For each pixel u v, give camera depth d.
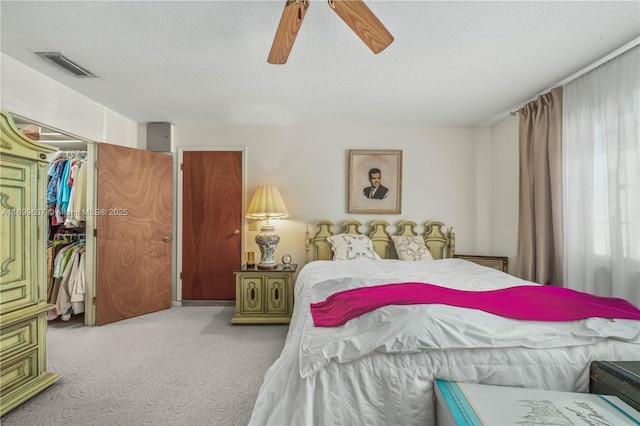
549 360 1.20
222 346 2.45
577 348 1.24
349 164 3.50
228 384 1.89
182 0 1.49
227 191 3.55
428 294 1.53
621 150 1.91
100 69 2.21
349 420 1.13
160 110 3.09
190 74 2.28
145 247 3.25
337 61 2.07
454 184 3.55
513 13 1.57
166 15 1.61
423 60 2.05
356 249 3.23
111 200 2.98
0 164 1.64
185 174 3.56
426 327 1.23
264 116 3.27
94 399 1.74
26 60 2.09
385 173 3.52
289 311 3.03
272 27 1.71
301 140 3.54
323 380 1.16
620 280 1.92
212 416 1.60
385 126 3.55
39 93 2.27
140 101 2.84
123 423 1.54
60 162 3.02
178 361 2.19
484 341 1.21
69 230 3.31
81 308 2.99
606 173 2.05
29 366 1.77
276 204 3.17
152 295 3.30
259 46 1.91
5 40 1.84
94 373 2.01
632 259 1.87
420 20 1.63
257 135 3.55
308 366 1.16
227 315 3.22
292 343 1.34
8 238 1.68
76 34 1.78
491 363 1.20
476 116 3.22
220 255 3.56
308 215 3.55
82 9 1.56
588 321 1.32
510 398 1.08
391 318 1.29
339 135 3.54
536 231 2.59
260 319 2.96
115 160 3.01
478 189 3.55
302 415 1.10
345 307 1.48
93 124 2.85
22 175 1.76
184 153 3.56
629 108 1.88
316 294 1.86
